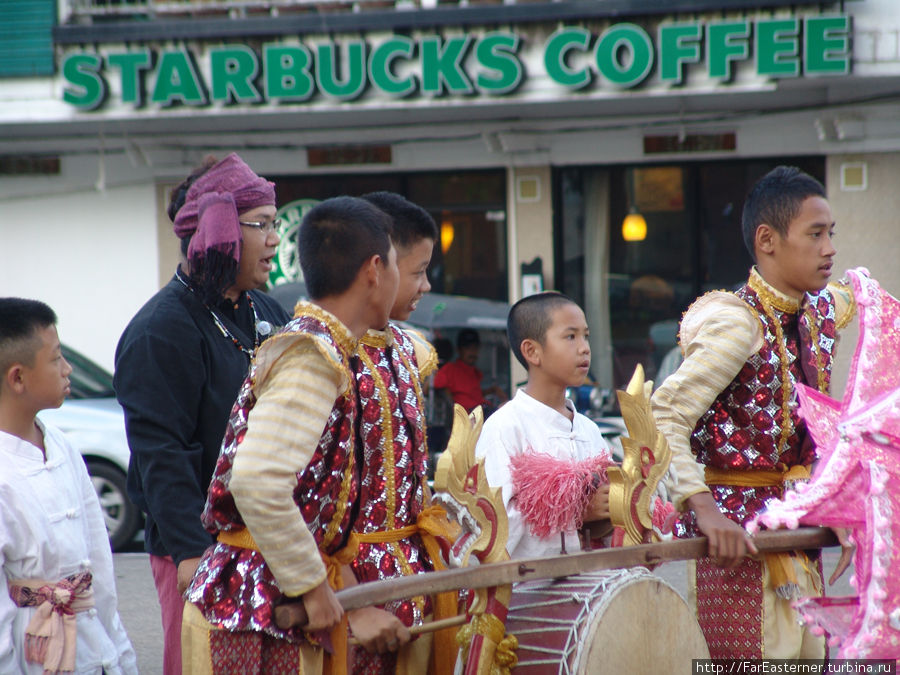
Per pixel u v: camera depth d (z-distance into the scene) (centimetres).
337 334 942
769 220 1253
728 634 1244
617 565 995
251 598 913
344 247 941
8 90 3769
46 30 3741
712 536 1089
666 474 1140
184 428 1152
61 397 1170
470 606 980
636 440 1056
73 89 3700
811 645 1239
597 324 4034
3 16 3759
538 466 1079
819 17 3294
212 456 1184
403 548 1031
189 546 1102
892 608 972
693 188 3934
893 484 1013
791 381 1259
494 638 954
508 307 3584
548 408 1202
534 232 3978
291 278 4141
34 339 1140
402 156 4053
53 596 1116
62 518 1146
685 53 3400
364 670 1027
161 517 1110
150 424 1135
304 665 909
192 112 3678
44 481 1143
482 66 3534
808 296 1300
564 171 4016
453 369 3375
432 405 3344
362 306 955
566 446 1191
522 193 3981
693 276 3966
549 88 3516
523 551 1101
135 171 4144
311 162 4094
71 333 4206
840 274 3762
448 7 3553
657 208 3972
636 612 984
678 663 1029
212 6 3778
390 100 3603
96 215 4172
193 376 1160
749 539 1095
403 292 1152
